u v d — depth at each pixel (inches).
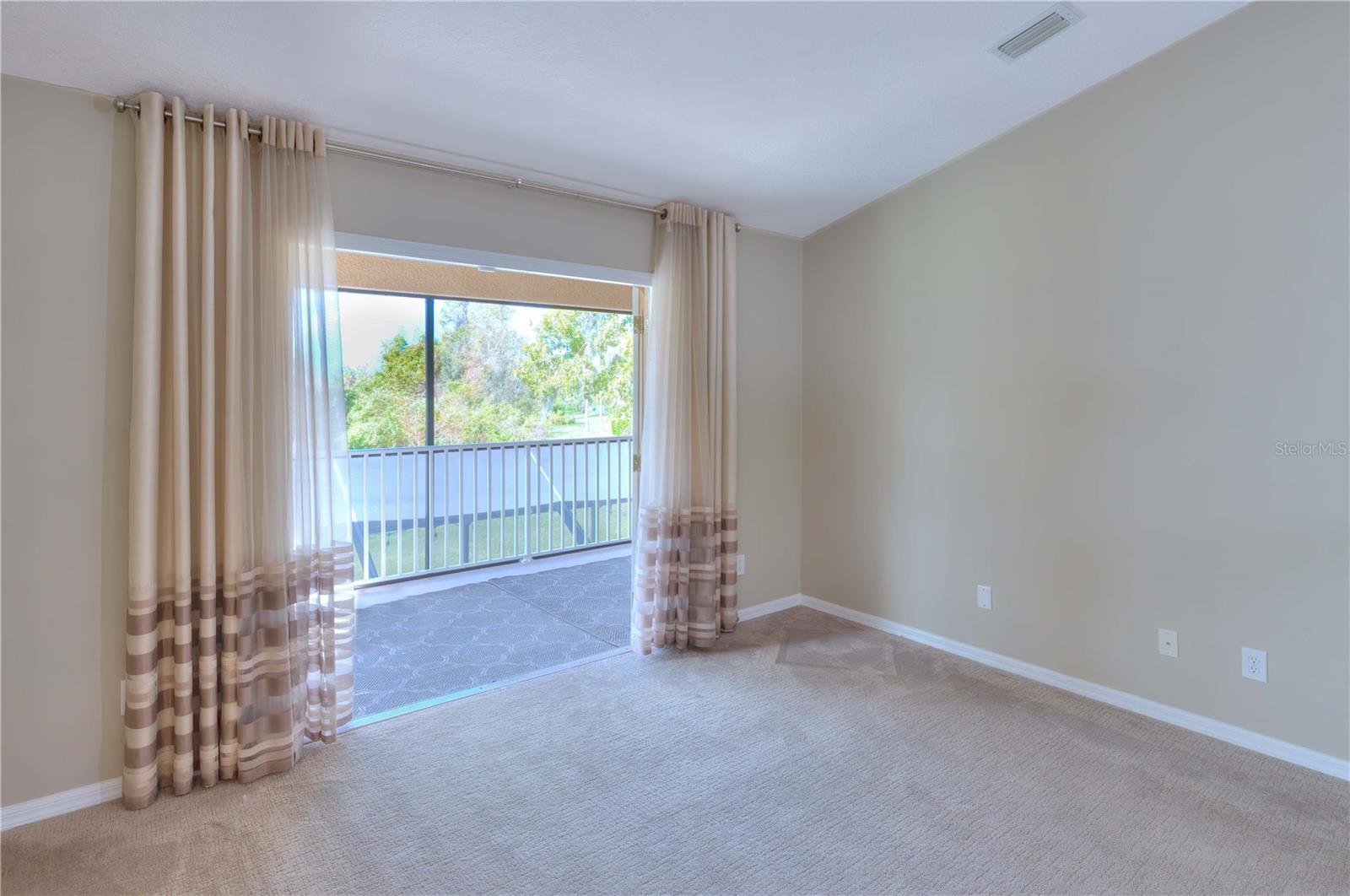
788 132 117.3
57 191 82.1
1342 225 90.0
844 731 106.3
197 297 88.8
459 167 114.7
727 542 148.4
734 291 148.2
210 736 89.7
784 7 85.4
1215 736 103.1
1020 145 123.4
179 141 85.8
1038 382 122.6
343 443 103.0
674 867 75.4
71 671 84.7
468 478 207.3
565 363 247.1
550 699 118.3
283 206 95.0
